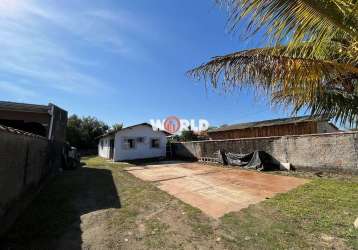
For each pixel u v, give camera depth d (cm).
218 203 501
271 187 645
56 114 961
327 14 193
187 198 550
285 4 196
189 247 303
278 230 344
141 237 335
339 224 355
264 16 207
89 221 398
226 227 364
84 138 2662
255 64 267
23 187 493
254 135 1572
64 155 1161
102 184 736
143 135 1788
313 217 390
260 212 429
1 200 355
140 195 585
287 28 209
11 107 880
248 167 1060
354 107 329
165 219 407
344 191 549
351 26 201
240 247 298
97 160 1744
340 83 338
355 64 292
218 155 1302
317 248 288
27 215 426
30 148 551
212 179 811
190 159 1602
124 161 1605
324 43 233
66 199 541
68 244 313
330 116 358
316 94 326
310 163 854
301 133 1291
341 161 756
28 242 317
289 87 277
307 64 253
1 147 355
